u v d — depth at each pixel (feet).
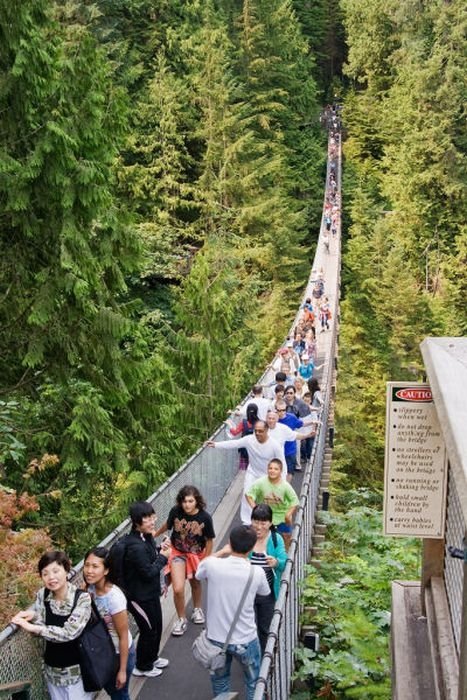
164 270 111.75
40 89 38.86
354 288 148.36
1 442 36.65
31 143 39.58
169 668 23.09
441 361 13.43
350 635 23.39
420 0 194.29
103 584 18.17
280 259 147.95
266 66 195.83
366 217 177.27
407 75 187.01
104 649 17.16
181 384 64.44
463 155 171.42
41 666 18.12
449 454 9.53
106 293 43.21
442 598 15.96
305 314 81.35
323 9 285.23
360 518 36.58
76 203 40.16
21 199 37.93
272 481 26.63
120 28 159.94
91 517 41.16
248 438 29.99
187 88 158.40
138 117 145.59
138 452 45.78
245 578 18.86
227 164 150.82
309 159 205.26
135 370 43.62
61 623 16.74
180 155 144.15
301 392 50.65
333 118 239.71
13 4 37.55
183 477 32.01
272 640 16.69
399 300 140.05
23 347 40.45
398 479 16.70
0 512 22.52
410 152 176.55
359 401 108.47
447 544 16.15
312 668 21.66
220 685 19.13
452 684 12.78
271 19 202.39
